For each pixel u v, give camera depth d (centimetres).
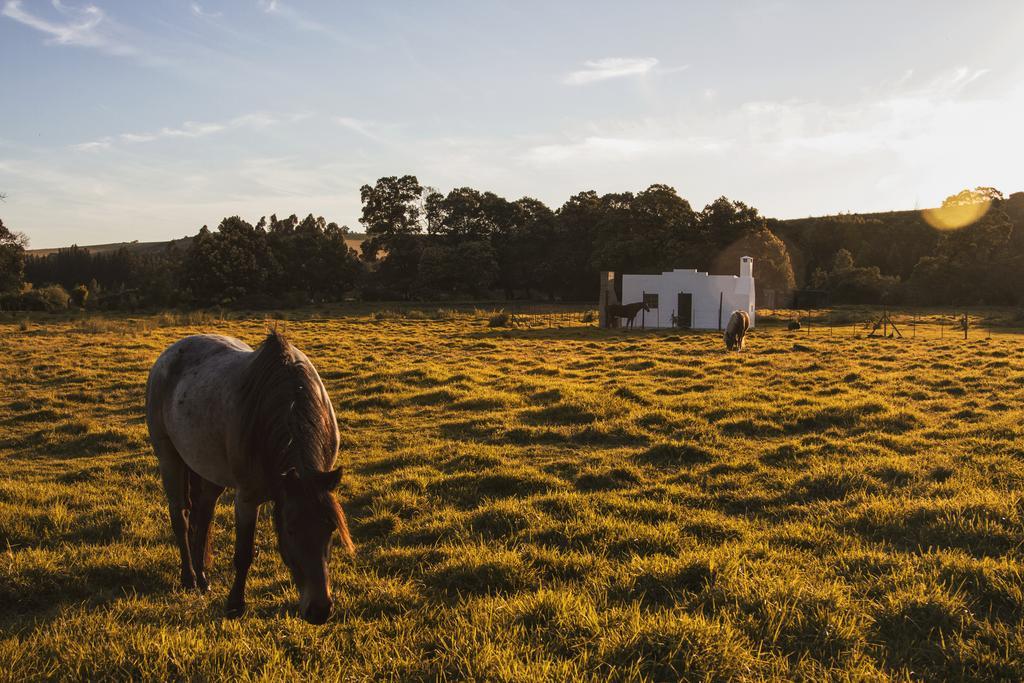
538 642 395
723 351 2480
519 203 9231
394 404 1397
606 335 3431
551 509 712
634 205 7619
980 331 3503
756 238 6906
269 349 463
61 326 3403
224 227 7244
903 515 636
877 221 9381
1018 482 746
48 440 1132
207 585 531
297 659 394
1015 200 9894
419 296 7875
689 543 600
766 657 372
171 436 525
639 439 1076
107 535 674
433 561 577
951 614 414
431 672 366
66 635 421
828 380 1652
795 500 757
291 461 391
